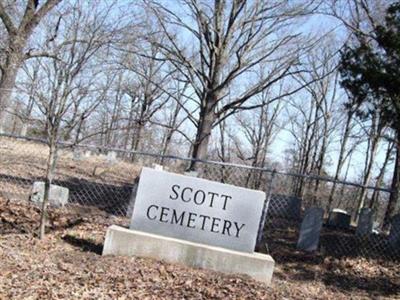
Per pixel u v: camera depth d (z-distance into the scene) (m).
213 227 7.68
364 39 16.19
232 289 6.39
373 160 32.97
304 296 7.02
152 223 7.72
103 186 14.22
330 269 9.30
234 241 7.66
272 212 15.77
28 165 15.67
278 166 50.44
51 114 8.53
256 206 7.69
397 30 11.78
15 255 6.68
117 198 12.63
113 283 6.07
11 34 12.28
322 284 8.32
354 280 8.80
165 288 6.12
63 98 8.47
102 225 9.52
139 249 7.41
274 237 11.45
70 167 18.17
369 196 38.28
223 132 38.56
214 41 17.70
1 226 8.41
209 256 7.32
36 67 14.34
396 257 10.89
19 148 19.39
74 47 10.51
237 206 7.70
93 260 7.02
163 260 7.34
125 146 32.69
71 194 12.44
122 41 12.90
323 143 39.44
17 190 11.30
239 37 17.66
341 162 37.75
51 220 9.18
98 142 23.98
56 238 8.14
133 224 7.73
